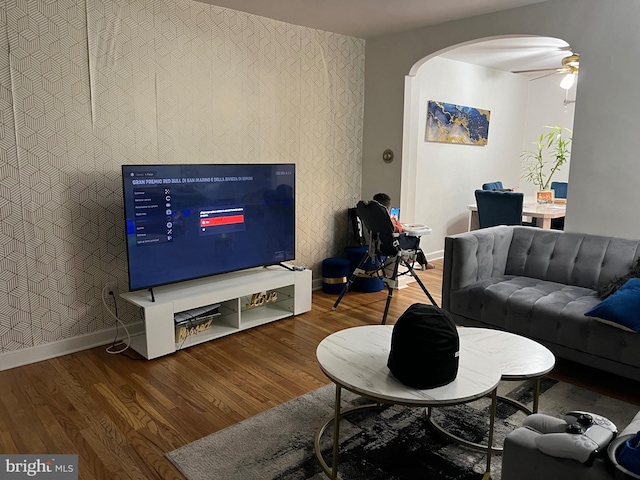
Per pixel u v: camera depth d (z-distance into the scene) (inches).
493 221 193.6
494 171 263.3
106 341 128.9
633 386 109.7
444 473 79.0
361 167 193.9
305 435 88.9
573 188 136.2
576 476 50.2
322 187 179.8
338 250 190.4
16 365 114.9
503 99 258.7
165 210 120.8
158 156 132.6
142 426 91.2
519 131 275.9
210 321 134.0
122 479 76.4
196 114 138.8
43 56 110.2
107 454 82.7
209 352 124.8
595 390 107.6
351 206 192.9
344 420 94.4
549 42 184.4
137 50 124.8
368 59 184.7
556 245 135.7
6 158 108.1
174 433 89.0
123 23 121.5
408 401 67.4
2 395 101.7
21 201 111.3
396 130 179.6
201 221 128.6
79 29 114.7
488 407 99.8
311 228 178.5
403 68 173.6
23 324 115.1
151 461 81.0
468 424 93.2
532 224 211.0
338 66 176.6
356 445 86.3
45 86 111.3
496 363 79.3
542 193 216.2
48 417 93.8
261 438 87.7
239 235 138.3
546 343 114.2
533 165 279.3
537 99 273.7
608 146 128.3
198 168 126.0
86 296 124.1
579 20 129.0
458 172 240.2
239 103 148.7
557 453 51.7
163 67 130.2
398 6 139.2
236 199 135.8
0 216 108.8
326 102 175.2
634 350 99.3
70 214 118.9
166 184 120.1
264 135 157.1
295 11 144.5
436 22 157.4
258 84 152.9
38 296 116.4
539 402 101.4
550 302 115.2
